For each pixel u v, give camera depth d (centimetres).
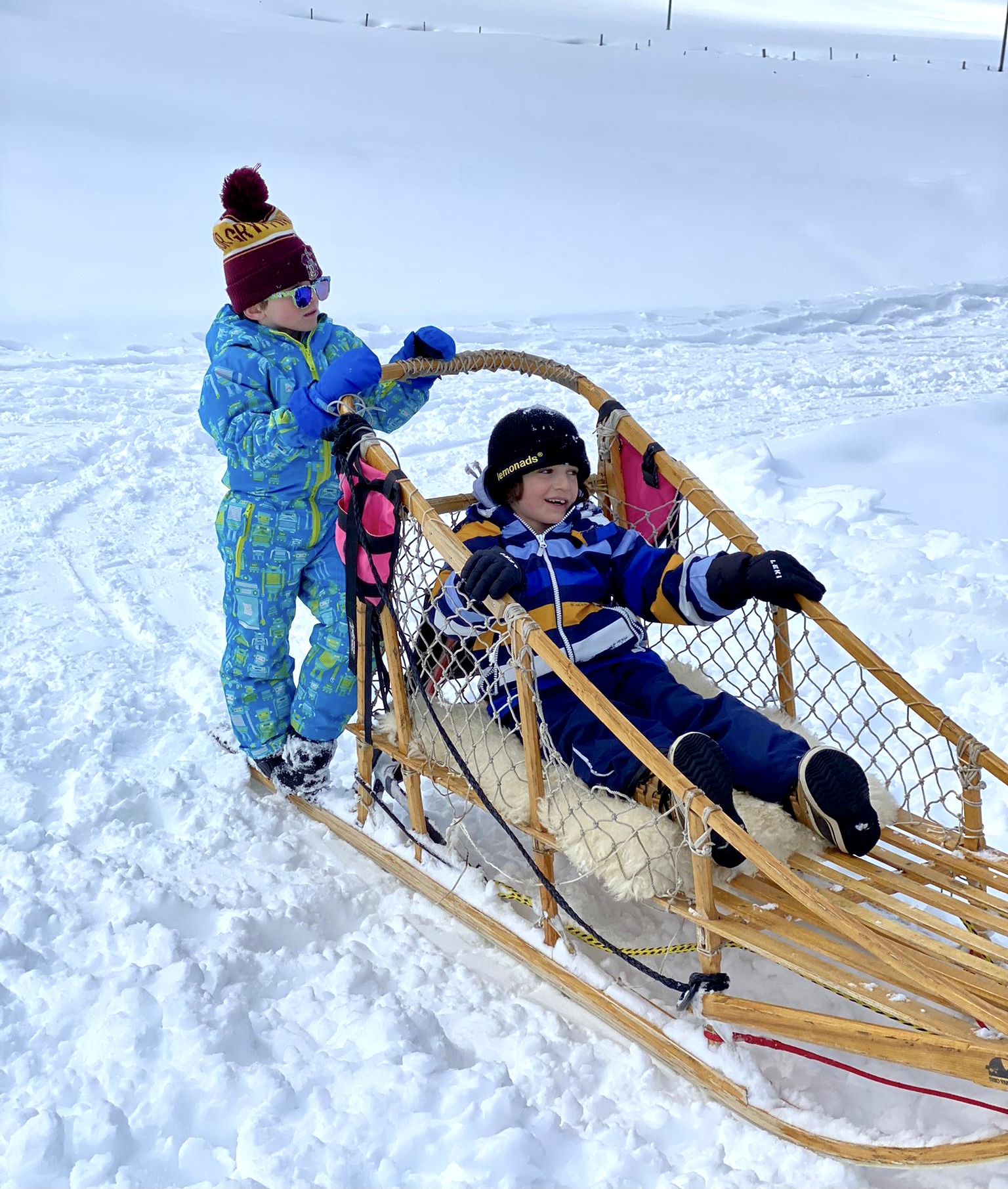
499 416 743
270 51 3070
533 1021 239
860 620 424
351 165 1809
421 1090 205
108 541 528
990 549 488
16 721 355
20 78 2322
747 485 573
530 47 3669
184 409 746
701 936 220
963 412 714
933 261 1384
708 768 224
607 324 1052
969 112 2628
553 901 246
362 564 263
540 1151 197
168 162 1756
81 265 1215
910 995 207
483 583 229
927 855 241
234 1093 204
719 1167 202
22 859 274
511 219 1532
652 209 1614
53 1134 190
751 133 2281
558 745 255
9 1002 226
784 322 1066
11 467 612
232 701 316
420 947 262
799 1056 229
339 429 260
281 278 289
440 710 281
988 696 367
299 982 243
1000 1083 183
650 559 279
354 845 298
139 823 307
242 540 296
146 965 235
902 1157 194
